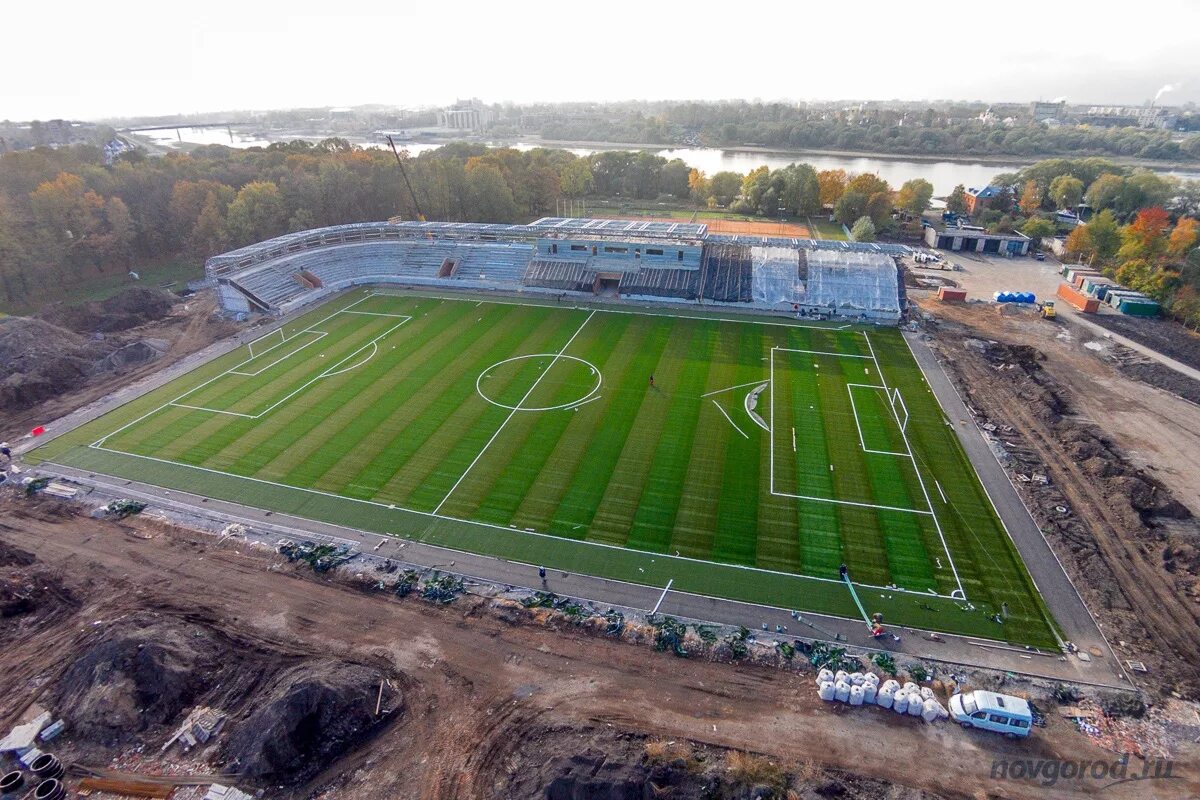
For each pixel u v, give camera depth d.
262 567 39.91
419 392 60.09
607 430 53.31
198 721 30.03
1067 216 133.75
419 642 34.53
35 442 53.12
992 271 100.06
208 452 51.50
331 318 78.81
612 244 86.38
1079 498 44.94
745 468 48.25
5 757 28.77
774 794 26.25
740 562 39.69
